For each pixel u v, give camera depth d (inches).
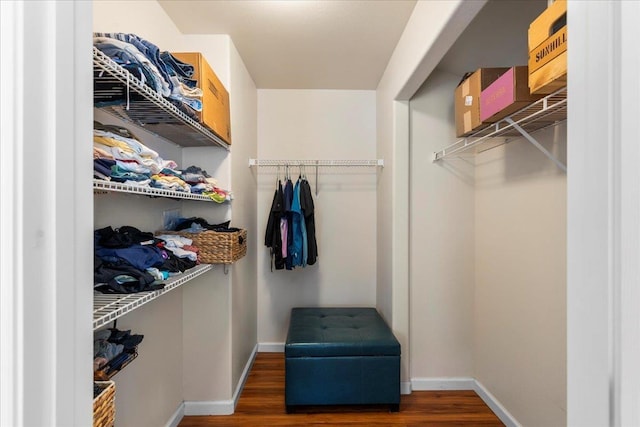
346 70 90.9
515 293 65.7
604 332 14.8
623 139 14.1
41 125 14.2
